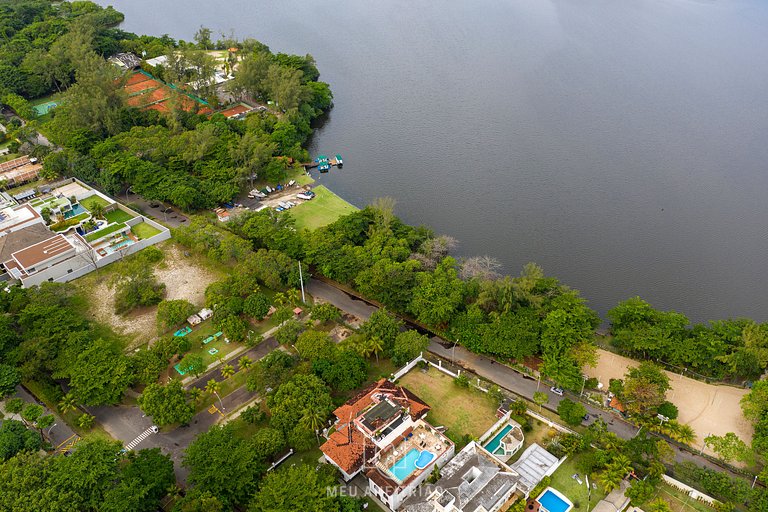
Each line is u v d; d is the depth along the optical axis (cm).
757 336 15538
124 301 18488
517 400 15150
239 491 12138
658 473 12725
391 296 17812
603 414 14938
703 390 15575
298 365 15525
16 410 14588
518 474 12812
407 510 12188
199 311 18288
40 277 19325
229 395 15525
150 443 14250
